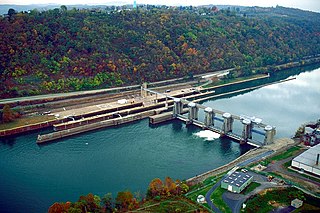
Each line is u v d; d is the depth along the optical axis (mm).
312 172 172250
